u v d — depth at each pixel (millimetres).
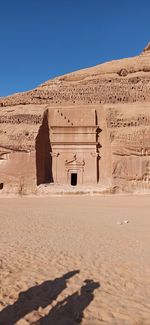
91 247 10625
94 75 51062
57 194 41375
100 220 17750
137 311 5539
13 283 6824
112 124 43562
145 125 43125
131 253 9781
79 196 40094
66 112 46094
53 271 7797
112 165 42125
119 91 46688
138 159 41906
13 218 18766
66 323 5031
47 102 47219
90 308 5625
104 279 7254
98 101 46406
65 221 17344
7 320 5062
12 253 9586
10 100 48312
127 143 42031
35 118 44656
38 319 5141
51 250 10109
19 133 43594
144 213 21297
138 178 41625
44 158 45500
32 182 42562
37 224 16141
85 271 7832
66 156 45156
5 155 43719
